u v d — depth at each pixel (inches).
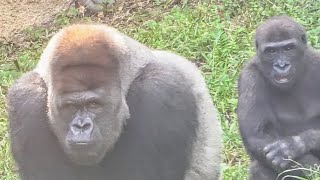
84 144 223.5
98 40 229.3
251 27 470.6
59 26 560.1
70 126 227.0
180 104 250.8
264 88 307.4
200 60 454.0
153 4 551.2
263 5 494.9
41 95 244.2
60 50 227.0
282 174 297.3
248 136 302.0
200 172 275.4
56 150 246.2
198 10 501.4
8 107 250.4
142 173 252.2
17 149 249.6
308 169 285.4
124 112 240.2
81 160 234.2
